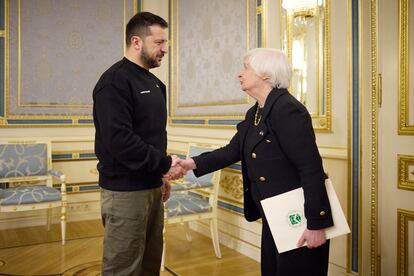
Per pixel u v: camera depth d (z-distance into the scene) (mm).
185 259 3057
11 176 3555
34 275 2701
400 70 2193
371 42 2316
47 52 3973
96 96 1736
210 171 1971
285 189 1565
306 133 1502
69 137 4062
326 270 1619
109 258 1808
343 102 2473
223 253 3195
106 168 1798
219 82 3488
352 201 2367
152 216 1987
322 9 2596
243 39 3201
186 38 3957
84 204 4188
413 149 2160
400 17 2186
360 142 2309
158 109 1865
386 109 2273
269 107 1562
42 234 3672
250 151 1619
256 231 3074
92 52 4164
